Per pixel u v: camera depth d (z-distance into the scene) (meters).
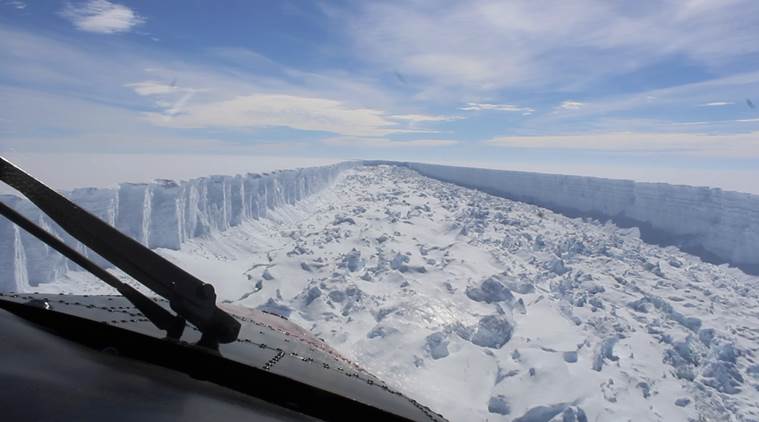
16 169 1.74
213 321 2.06
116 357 1.96
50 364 1.64
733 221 21.39
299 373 2.80
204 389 1.87
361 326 11.51
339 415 2.31
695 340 12.48
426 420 3.08
